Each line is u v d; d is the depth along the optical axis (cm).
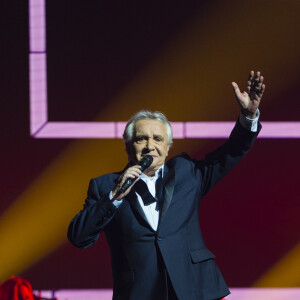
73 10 1955
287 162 1919
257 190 1920
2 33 1952
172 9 1947
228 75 1933
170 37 1945
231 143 826
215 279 775
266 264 1908
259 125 824
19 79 1947
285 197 1917
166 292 737
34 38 1950
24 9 1953
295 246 1908
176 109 1933
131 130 814
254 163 1925
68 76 1948
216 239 1917
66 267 1928
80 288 1919
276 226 1912
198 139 1922
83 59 1948
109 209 746
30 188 1941
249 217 1916
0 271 1925
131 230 765
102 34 1953
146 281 746
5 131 1941
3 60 1945
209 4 1944
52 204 1941
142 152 800
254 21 1933
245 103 799
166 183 792
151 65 1942
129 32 1948
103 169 1941
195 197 802
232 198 1922
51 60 1948
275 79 1928
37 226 1938
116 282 776
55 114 1944
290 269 1906
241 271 1906
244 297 1902
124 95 1942
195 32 1942
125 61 1947
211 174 827
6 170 1939
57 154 1939
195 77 1934
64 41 1950
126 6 1955
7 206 1936
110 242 794
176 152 1923
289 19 1933
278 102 1923
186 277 745
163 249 748
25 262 1928
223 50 1936
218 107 1928
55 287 1922
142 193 788
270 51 1930
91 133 1939
